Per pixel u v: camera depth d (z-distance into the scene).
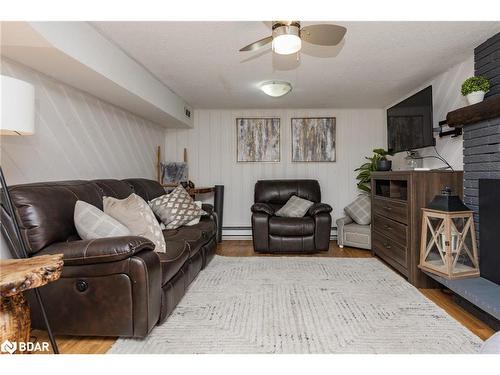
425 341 1.83
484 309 1.95
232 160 5.17
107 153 3.28
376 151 4.23
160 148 4.88
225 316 2.17
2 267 1.25
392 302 2.40
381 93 4.18
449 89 3.23
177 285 2.23
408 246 2.88
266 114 5.14
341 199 5.13
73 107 2.71
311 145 5.13
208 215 3.70
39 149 2.33
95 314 1.73
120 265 1.71
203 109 5.13
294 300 2.45
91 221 1.92
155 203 3.25
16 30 1.66
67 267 1.72
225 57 2.87
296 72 3.31
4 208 1.70
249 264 3.48
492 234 2.29
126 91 2.83
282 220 4.01
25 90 1.49
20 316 1.31
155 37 2.43
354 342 1.82
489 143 2.38
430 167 3.57
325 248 3.97
